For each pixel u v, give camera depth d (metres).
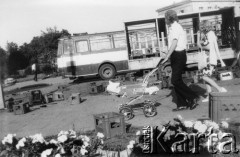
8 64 42.38
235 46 17.12
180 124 4.44
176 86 8.08
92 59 19.48
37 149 4.33
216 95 5.78
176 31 7.75
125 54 19.38
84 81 20.42
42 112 10.98
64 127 8.02
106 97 12.38
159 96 10.73
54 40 37.62
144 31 18.95
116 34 19.38
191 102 8.09
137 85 7.95
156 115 7.94
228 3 18.38
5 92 20.62
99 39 19.47
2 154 4.42
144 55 18.44
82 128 7.56
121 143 5.57
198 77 12.66
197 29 18.42
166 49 17.91
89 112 9.73
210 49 8.62
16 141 4.50
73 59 19.61
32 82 28.34
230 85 11.20
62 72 19.95
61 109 11.09
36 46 39.41
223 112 5.72
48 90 18.09
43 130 8.00
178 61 7.91
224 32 18.09
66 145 4.32
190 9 18.64
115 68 19.52
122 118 6.45
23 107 11.23
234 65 14.22
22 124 9.21
